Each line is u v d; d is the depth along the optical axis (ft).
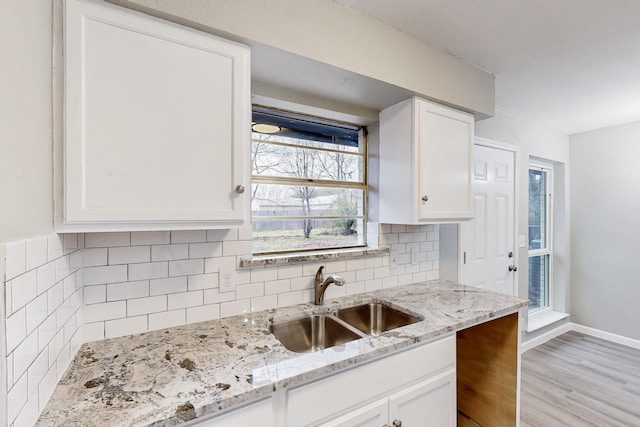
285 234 5.66
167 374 3.03
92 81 2.86
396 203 5.71
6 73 2.03
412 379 4.01
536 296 11.23
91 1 2.86
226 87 3.53
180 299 4.27
